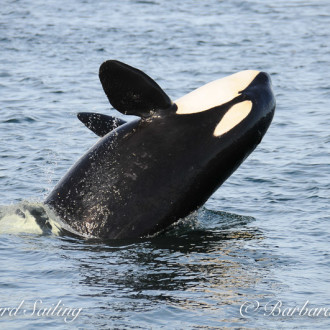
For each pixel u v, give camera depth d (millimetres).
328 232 51688
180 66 129500
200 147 49844
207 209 57312
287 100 104000
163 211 50188
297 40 159750
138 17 187000
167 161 49906
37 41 150750
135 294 40812
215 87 51531
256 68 129375
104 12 193375
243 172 68312
